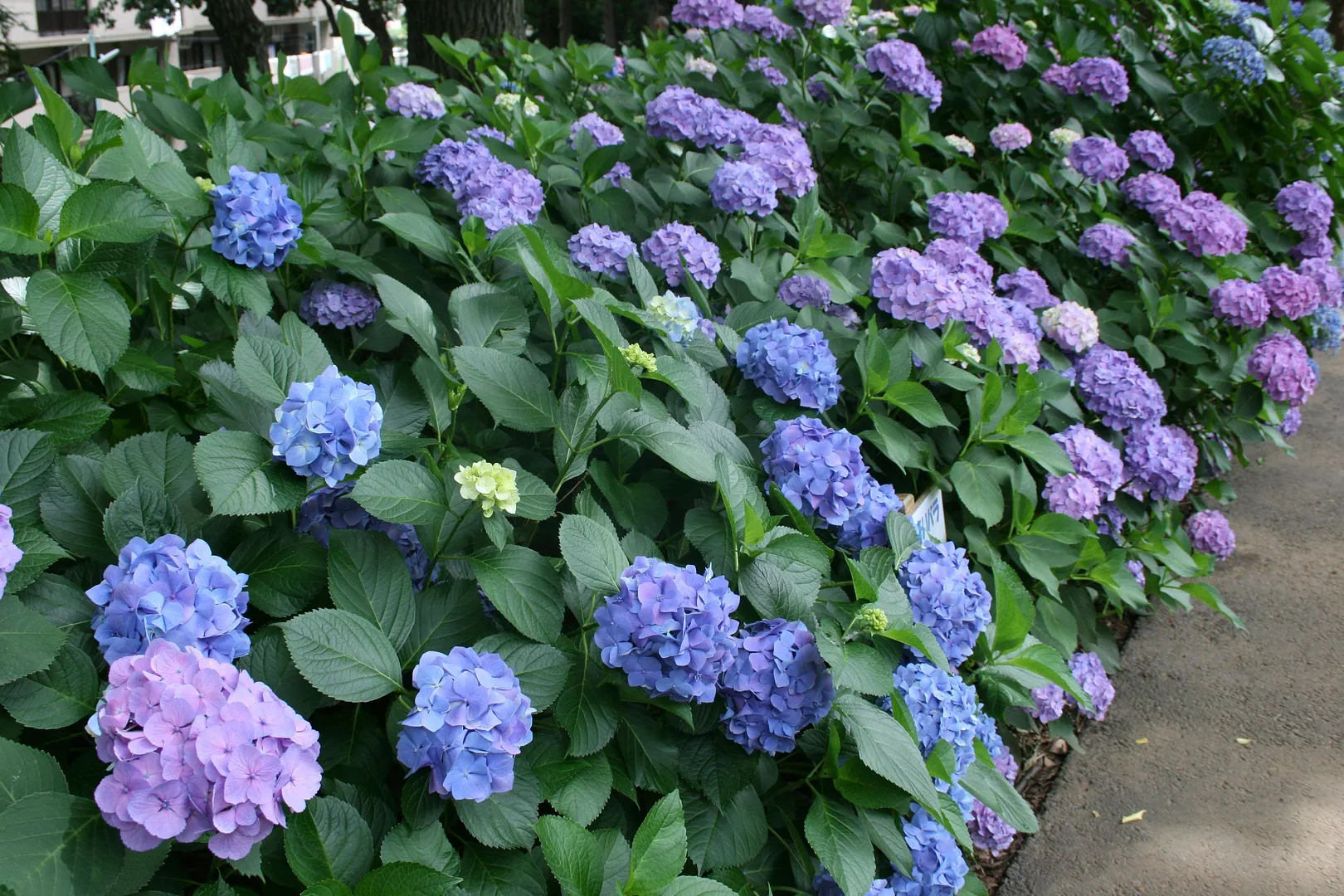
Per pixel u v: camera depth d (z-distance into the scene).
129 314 1.54
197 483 1.52
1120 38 5.20
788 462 2.03
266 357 1.49
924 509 2.51
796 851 1.81
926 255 3.21
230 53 7.98
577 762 1.52
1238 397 4.21
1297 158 5.46
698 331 2.29
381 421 1.44
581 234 2.47
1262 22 5.43
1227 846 2.81
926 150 4.63
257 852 1.17
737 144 3.20
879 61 3.88
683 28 5.58
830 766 1.75
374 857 1.35
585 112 4.14
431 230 2.26
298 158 2.69
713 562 1.83
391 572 1.48
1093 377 3.49
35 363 1.73
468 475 1.48
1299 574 4.26
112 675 1.12
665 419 1.85
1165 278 4.28
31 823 1.06
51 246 1.54
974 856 2.70
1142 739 3.25
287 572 1.47
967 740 1.94
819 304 2.81
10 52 7.91
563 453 1.83
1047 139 4.86
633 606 1.50
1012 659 2.22
